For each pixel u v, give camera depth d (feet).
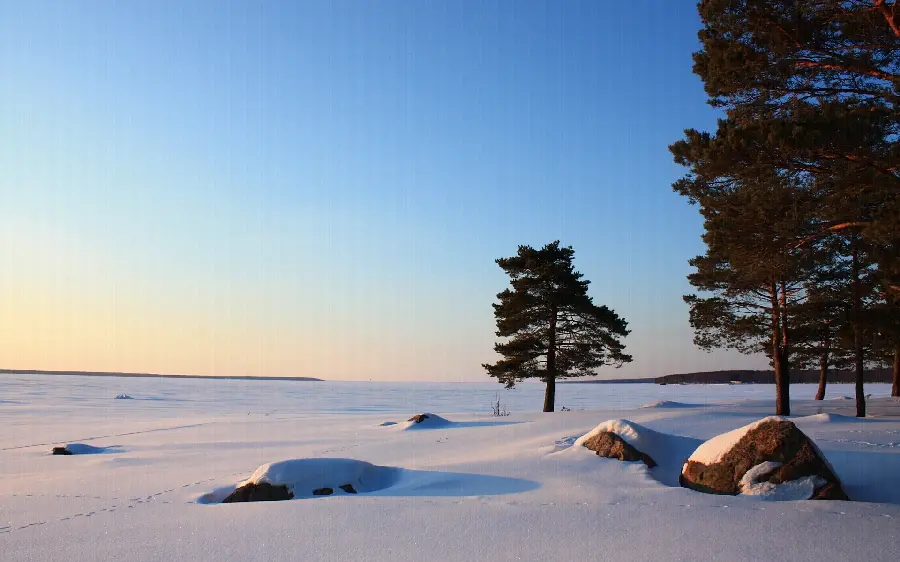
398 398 291.17
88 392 291.79
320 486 35.73
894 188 42.16
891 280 52.70
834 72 45.50
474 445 58.44
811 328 88.63
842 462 38.65
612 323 111.75
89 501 35.91
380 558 21.15
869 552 20.22
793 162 45.19
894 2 40.50
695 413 71.20
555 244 117.39
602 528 24.13
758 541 21.65
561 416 79.15
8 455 64.59
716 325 95.20
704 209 53.31
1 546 24.98
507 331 114.83
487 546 22.15
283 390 436.35
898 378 127.34
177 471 49.49
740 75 45.91
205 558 21.98
